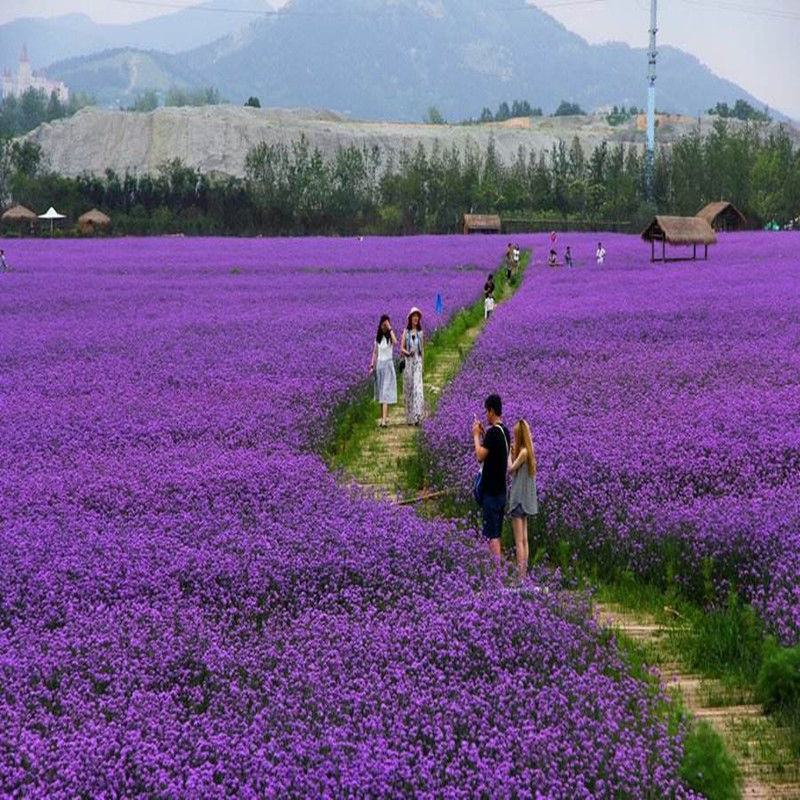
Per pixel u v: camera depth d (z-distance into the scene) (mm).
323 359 33156
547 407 24562
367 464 22797
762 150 167875
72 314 51594
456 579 13945
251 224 159750
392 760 9109
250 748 9469
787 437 20453
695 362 31250
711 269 70500
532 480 15758
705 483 18234
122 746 9602
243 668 11398
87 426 24344
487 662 11375
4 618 13008
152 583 13711
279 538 15477
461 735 9867
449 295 55656
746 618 12820
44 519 16703
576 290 57688
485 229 144375
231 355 35188
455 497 18656
